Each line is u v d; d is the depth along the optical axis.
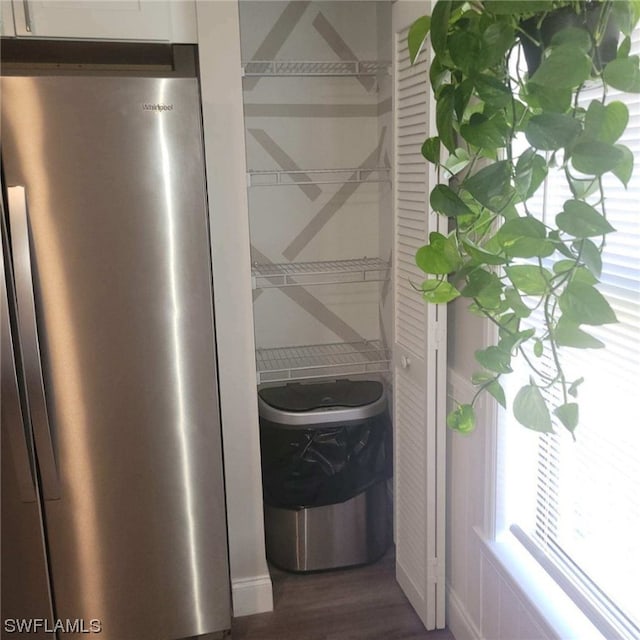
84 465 1.98
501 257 1.05
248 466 2.30
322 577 2.56
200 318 1.96
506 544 1.90
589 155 0.90
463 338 2.00
